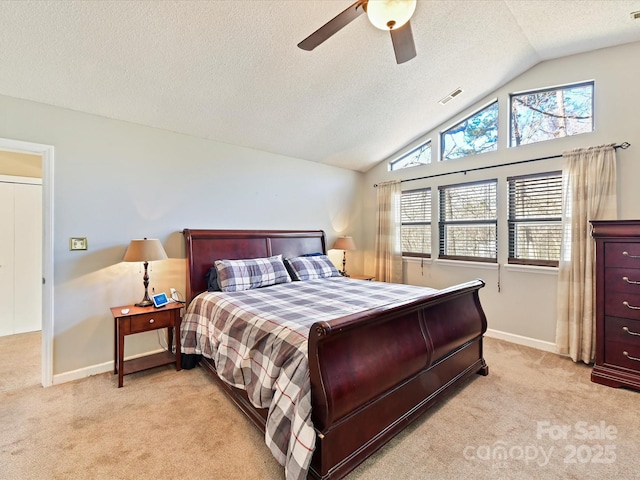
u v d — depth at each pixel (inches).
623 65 110.7
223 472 62.5
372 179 197.9
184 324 114.1
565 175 119.2
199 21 80.5
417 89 128.2
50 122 99.6
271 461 65.7
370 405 64.7
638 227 92.9
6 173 147.2
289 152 161.0
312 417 56.8
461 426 77.0
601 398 89.6
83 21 75.5
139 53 86.7
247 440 72.2
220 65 96.0
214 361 96.2
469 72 124.9
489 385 97.6
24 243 150.8
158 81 98.4
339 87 116.9
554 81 125.6
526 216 134.3
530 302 131.9
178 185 127.3
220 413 83.0
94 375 106.1
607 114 113.3
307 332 67.3
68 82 92.9
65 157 102.1
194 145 132.0
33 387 97.3
